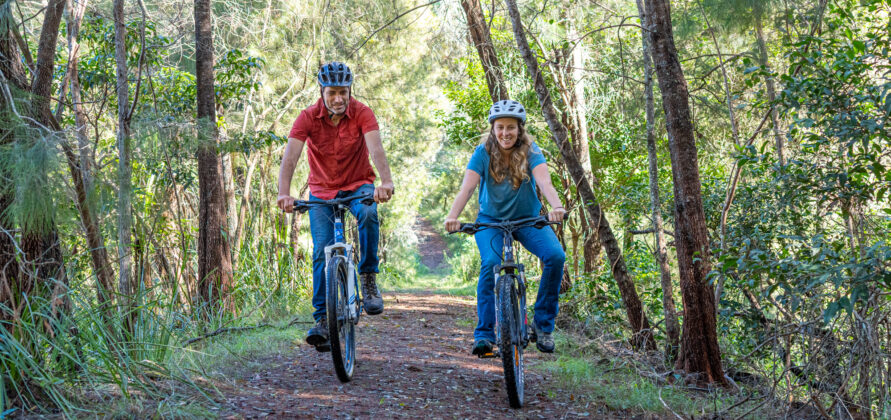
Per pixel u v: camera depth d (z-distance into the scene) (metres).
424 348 6.07
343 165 4.12
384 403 3.74
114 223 4.09
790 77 4.59
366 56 15.78
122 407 3.17
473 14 8.29
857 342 3.96
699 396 4.56
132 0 8.59
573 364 5.11
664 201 8.36
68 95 6.69
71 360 3.41
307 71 13.17
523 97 10.69
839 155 4.81
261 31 12.84
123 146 4.69
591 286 8.67
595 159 11.59
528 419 3.68
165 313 5.21
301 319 7.41
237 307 7.43
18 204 2.83
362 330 7.13
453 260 27.03
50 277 3.52
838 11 5.35
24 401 3.09
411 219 24.92
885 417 3.91
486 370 5.00
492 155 3.91
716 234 6.51
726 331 6.09
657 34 4.87
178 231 7.72
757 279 4.05
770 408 4.24
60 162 2.99
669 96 4.89
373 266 4.27
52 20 3.92
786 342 4.84
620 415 3.95
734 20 6.34
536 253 3.96
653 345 6.26
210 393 3.65
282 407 3.49
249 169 11.24
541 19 9.83
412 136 19.41
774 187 5.78
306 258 11.27
